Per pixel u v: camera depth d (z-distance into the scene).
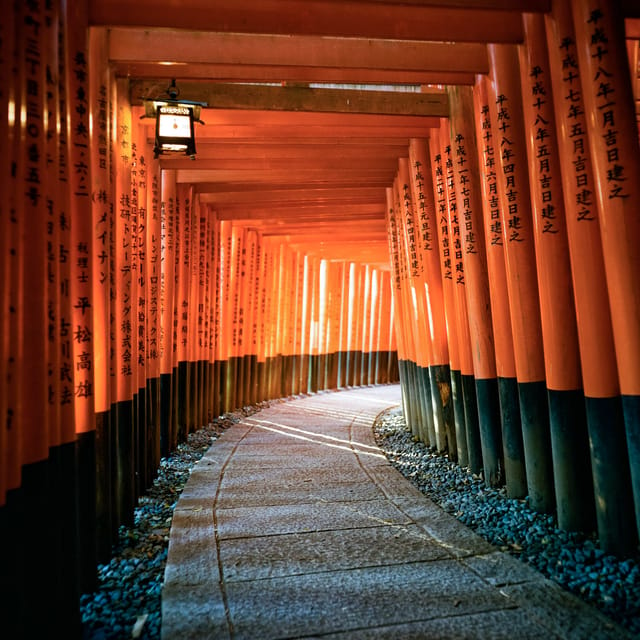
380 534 3.35
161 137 3.95
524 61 3.54
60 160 2.59
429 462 5.36
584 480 3.31
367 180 7.02
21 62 2.14
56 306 2.39
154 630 2.35
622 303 2.85
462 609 2.39
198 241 7.23
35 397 2.15
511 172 3.84
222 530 3.45
